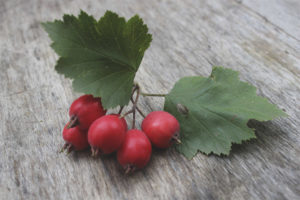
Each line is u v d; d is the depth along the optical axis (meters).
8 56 0.28
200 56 0.27
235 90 0.21
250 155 0.20
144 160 0.18
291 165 0.19
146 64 0.26
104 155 0.20
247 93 0.21
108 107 0.19
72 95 0.24
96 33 0.19
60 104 0.24
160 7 0.32
